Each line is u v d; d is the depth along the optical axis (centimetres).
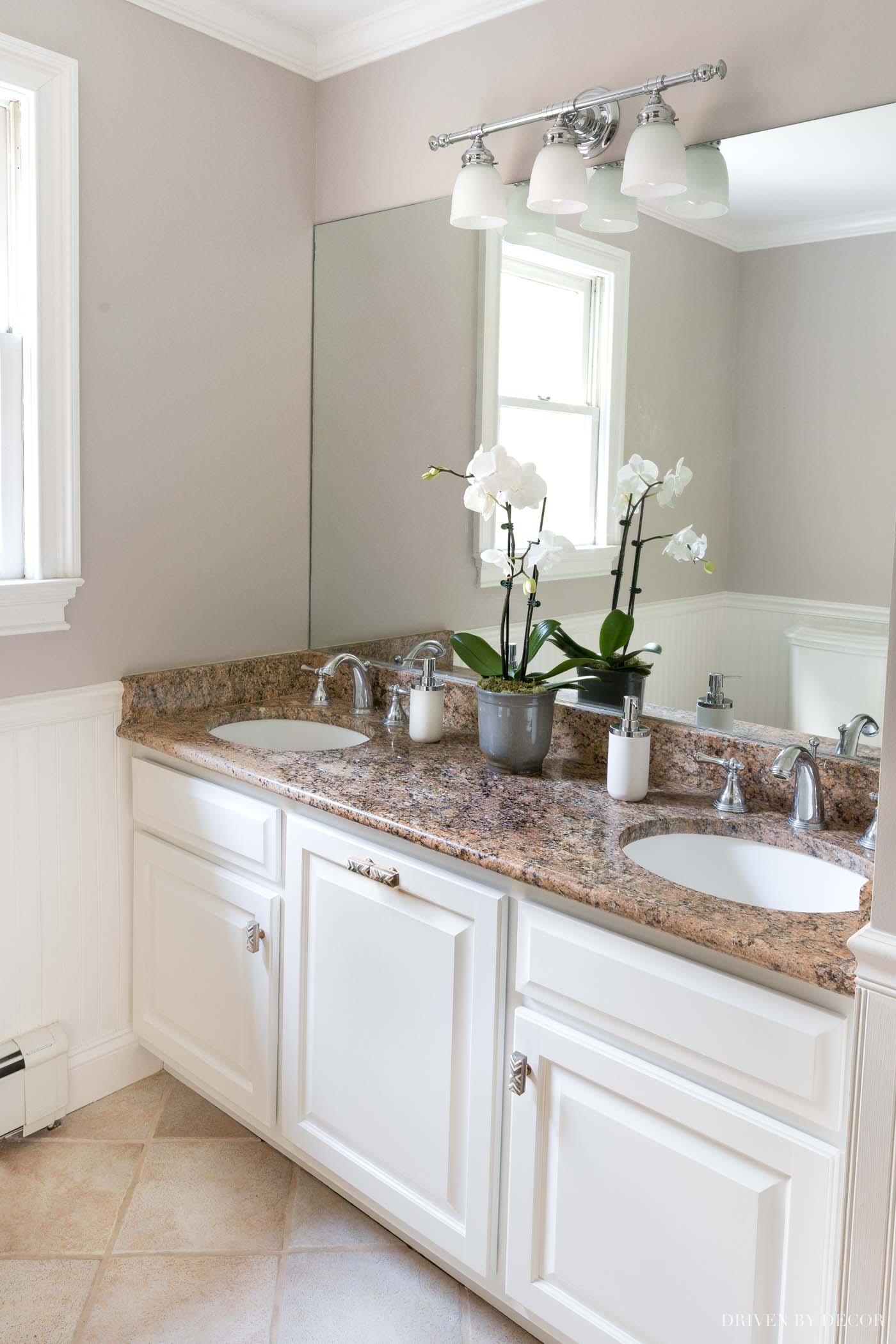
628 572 200
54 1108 223
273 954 199
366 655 258
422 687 221
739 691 187
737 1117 129
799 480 176
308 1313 177
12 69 194
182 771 221
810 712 178
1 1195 204
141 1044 244
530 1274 158
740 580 185
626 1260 144
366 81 241
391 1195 180
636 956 140
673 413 190
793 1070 124
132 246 220
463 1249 168
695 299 185
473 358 223
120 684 230
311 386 265
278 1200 205
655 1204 139
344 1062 187
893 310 163
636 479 197
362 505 254
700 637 191
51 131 202
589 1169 147
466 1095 165
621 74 195
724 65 169
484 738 202
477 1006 161
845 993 117
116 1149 220
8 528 211
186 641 243
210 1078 219
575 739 212
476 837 160
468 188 200
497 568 222
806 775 169
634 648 201
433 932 166
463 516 228
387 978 176
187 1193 206
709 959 134
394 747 219
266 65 242
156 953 231
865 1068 113
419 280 233
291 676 266
